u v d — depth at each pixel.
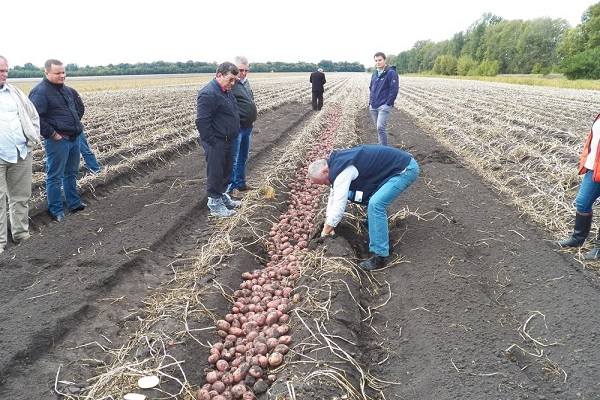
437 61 77.38
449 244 5.00
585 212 4.57
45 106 5.41
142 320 3.90
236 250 5.08
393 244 5.21
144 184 7.70
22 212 5.41
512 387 2.96
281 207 6.72
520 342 3.43
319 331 3.49
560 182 6.59
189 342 3.52
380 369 3.36
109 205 6.62
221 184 6.12
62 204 6.47
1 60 4.68
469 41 80.25
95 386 3.03
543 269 4.38
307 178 8.30
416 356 3.39
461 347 3.36
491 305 3.89
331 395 2.93
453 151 9.63
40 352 3.44
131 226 5.70
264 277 4.66
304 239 5.49
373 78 8.91
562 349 3.30
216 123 5.74
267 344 3.53
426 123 13.69
